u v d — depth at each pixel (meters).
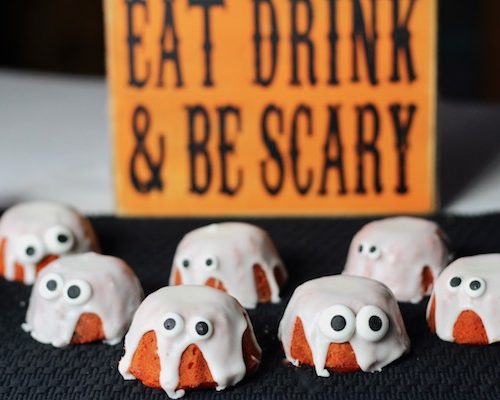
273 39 0.63
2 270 0.56
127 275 0.51
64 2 1.52
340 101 0.63
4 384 0.46
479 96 1.48
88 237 0.57
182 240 0.55
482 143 0.75
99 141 0.78
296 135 0.63
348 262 0.55
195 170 0.64
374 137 0.63
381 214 0.64
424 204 0.63
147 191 0.64
